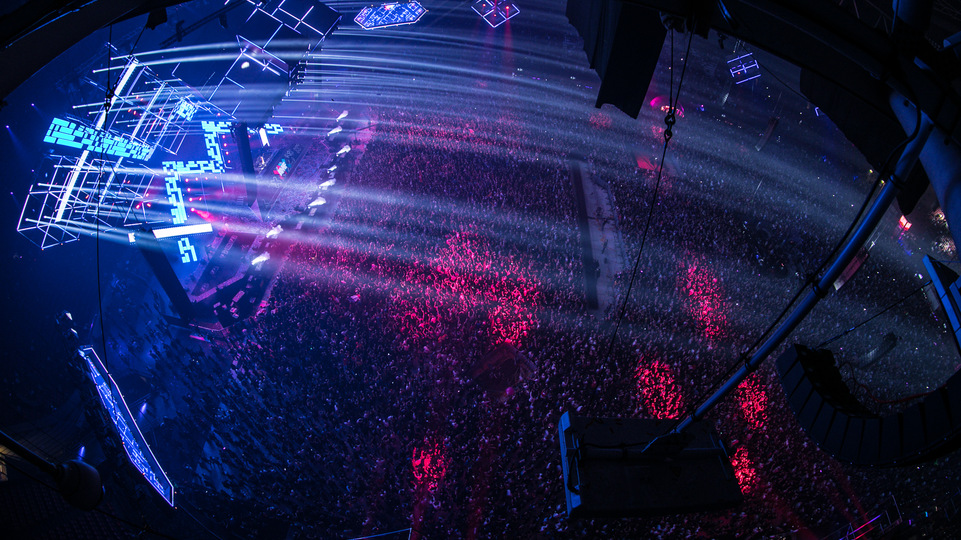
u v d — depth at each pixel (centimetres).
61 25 390
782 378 539
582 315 2223
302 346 2372
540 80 4344
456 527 1569
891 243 2341
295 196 3884
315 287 2761
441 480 1686
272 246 3281
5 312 2958
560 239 2667
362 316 2427
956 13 1653
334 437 1914
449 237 2814
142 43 3322
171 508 1983
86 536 1939
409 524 1641
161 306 3319
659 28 489
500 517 1534
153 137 3344
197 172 3416
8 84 404
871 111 553
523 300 2303
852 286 2202
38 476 2214
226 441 2259
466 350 2136
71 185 2989
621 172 3250
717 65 3528
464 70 4525
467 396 1902
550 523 1484
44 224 3023
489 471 1664
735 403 1767
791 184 2966
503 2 4206
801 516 1502
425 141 3834
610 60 523
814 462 1617
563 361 1948
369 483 1767
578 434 614
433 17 4622
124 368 2986
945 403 348
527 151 3475
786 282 2372
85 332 3192
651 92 3703
